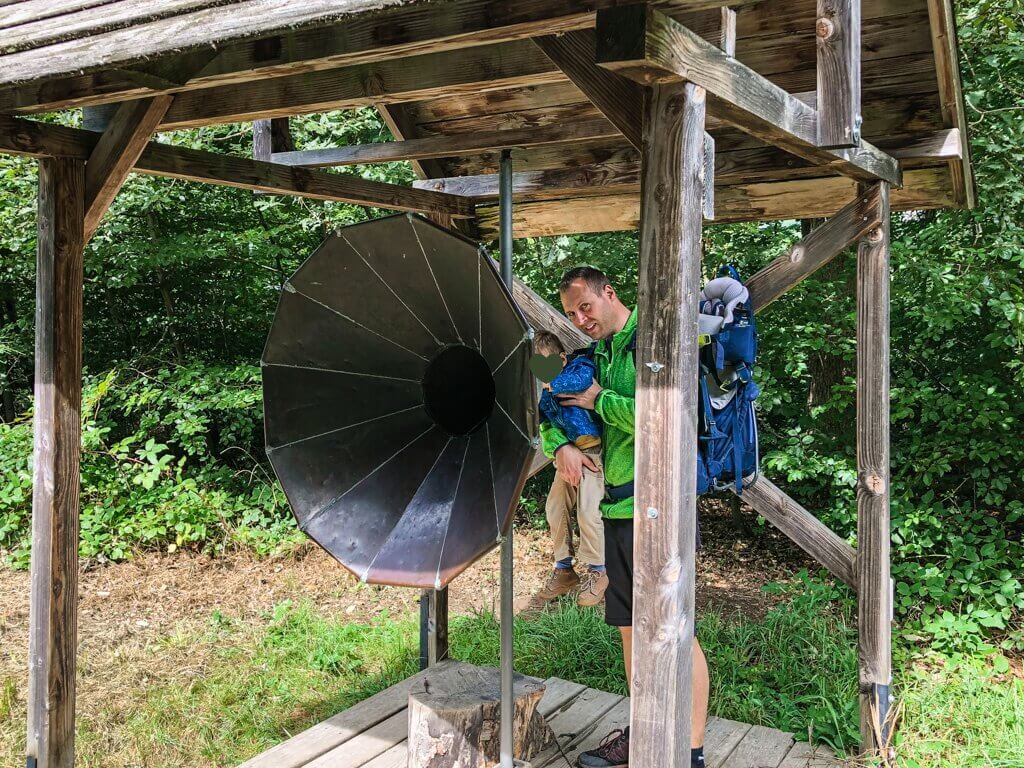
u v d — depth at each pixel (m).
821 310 6.42
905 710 3.98
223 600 5.93
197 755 3.78
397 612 5.69
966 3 5.55
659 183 1.93
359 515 2.74
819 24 2.38
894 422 6.30
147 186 7.13
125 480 6.98
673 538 1.96
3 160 6.96
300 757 3.36
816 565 6.73
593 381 2.72
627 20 1.71
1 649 4.97
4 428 7.07
